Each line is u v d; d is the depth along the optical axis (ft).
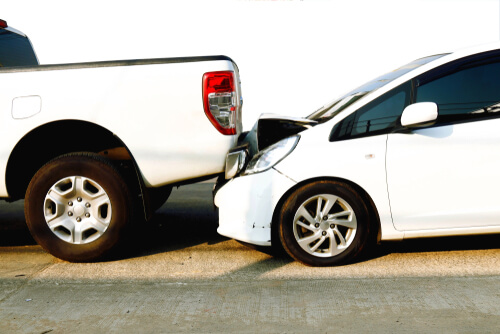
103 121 13.48
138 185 14.61
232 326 10.15
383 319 10.29
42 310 11.05
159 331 10.00
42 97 13.47
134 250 15.48
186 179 13.83
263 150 13.57
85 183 13.82
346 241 13.25
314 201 13.19
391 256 14.15
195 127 13.62
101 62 13.61
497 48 13.47
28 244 16.46
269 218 13.11
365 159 12.91
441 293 11.50
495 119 13.12
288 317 10.49
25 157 14.38
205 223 18.83
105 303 11.36
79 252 13.88
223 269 13.50
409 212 13.05
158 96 13.55
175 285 12.40
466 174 12.94
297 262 13.80
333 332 9.80
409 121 12.57
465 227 13.15
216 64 13.71
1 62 17.61
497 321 10.09
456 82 13.28
